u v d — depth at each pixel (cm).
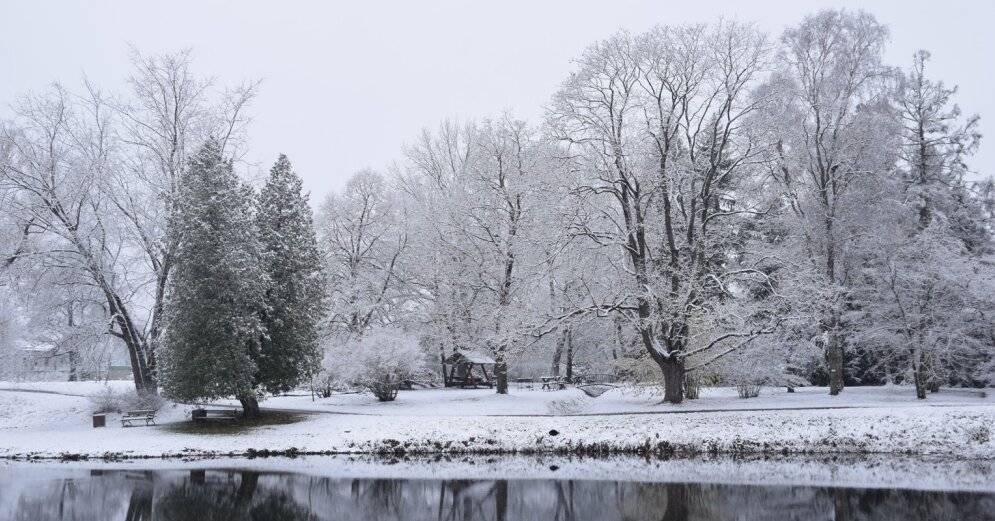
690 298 3111
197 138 3566
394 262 4781
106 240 3378
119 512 1812
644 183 3175
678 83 3106
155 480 2238
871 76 3469
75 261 3325
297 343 3225
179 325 2941
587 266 3388
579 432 2759
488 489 2097
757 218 3944
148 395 3356
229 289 2964
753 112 3203
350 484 2181
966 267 3391
